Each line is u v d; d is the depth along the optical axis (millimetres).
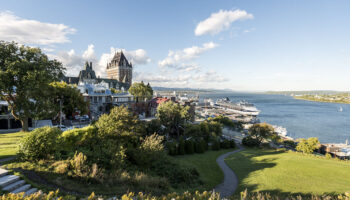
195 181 22109
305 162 30812
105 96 68562
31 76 25625
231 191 20125
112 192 13414
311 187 19844
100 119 26141
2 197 7656
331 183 21172
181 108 50688
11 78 26188
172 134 56812
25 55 28375
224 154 42906
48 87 32500
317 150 63312
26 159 15141
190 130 48656
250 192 19109
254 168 28594
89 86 67438
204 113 146250
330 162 32656
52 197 8453
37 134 15844
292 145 64312
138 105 73938
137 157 22297
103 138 24297
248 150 50312
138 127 28328
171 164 26766
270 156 38250
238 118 129500
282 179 22656
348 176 23641
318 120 144375
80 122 50188
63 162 15406
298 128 115000
